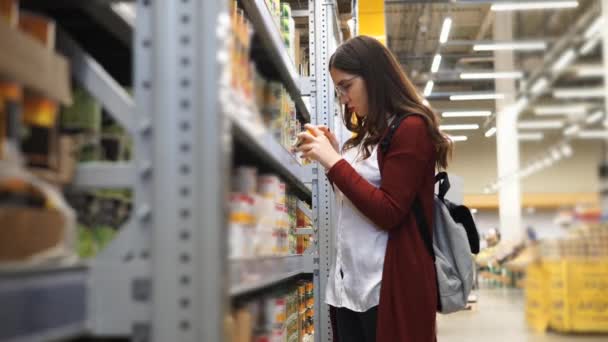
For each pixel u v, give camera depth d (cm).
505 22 966
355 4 400
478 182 1243
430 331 155
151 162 89
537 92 1193
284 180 240
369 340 163
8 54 73
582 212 929
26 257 74
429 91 1220
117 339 109
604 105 1162
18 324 68
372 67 167
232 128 115
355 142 188
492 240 969
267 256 149
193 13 88
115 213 106
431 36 1005
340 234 173
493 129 1245
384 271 158
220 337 83
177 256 84
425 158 160
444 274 162
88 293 87
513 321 694
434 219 172
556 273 667
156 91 87
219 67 88
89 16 119
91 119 102
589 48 1016
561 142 1209
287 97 221
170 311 83
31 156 83
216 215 85
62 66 89
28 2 110
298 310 257
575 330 625
